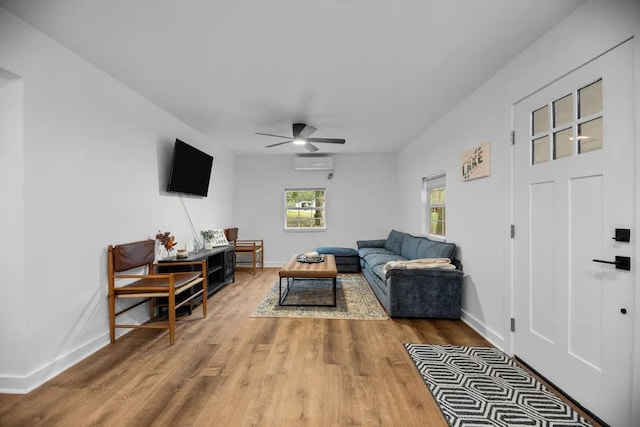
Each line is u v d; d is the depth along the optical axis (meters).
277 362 2.21
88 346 2.35
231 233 5.60
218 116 3.78
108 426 1.55
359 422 1.58
